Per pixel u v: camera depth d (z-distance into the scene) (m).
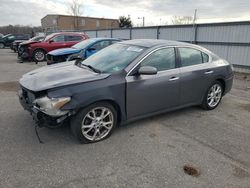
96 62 4.48
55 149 3.51
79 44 10.00
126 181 2.86
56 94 3.36
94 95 3.55
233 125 4.62
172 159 3.35
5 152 3.39
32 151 3.44
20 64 12.60
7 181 2.79
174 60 4.54
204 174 3.05
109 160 3.28
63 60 9.26
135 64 4.02
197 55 4.99
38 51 13.37
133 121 4.45
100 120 3.76
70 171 3.01
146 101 4.19
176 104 4.70
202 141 3.92
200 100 5.14
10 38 27.55
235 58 12.11
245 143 3.90
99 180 2.86
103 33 25.59
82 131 3.60
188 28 14.64
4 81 8.03
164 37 16.78
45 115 3.38
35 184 2.76
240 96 6.87
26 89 3.66
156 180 2.89
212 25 13.07
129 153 3.47
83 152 3.46
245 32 11.44
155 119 4.76
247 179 2.99
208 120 4.83
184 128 4.40
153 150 3.57
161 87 4.30
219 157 3.45
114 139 3.88
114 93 3.75
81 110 3.54
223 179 2.97
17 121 4.45
